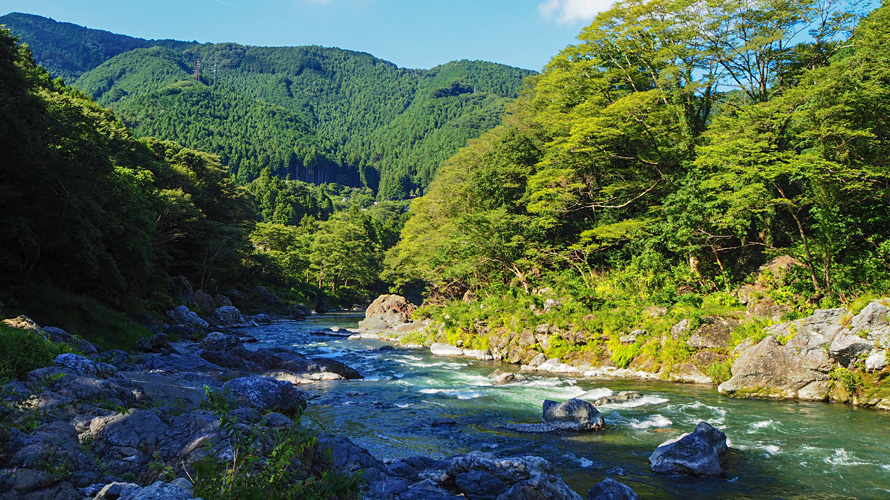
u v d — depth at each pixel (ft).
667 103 136.36
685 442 39.29
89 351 64.54
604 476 36.58
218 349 95.61
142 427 31.09
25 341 44.14
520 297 110.63
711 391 69.00
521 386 71.10
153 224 140.46
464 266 142.92
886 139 87.35
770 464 39.27
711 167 107.45
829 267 85.81
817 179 84.89
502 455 40.93
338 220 423.64
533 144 165.07
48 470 24.47
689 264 110.42
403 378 78.13
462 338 110.93
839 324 63.98
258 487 20.47
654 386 72.74
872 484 35.27
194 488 20.97
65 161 88.99
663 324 82.79
